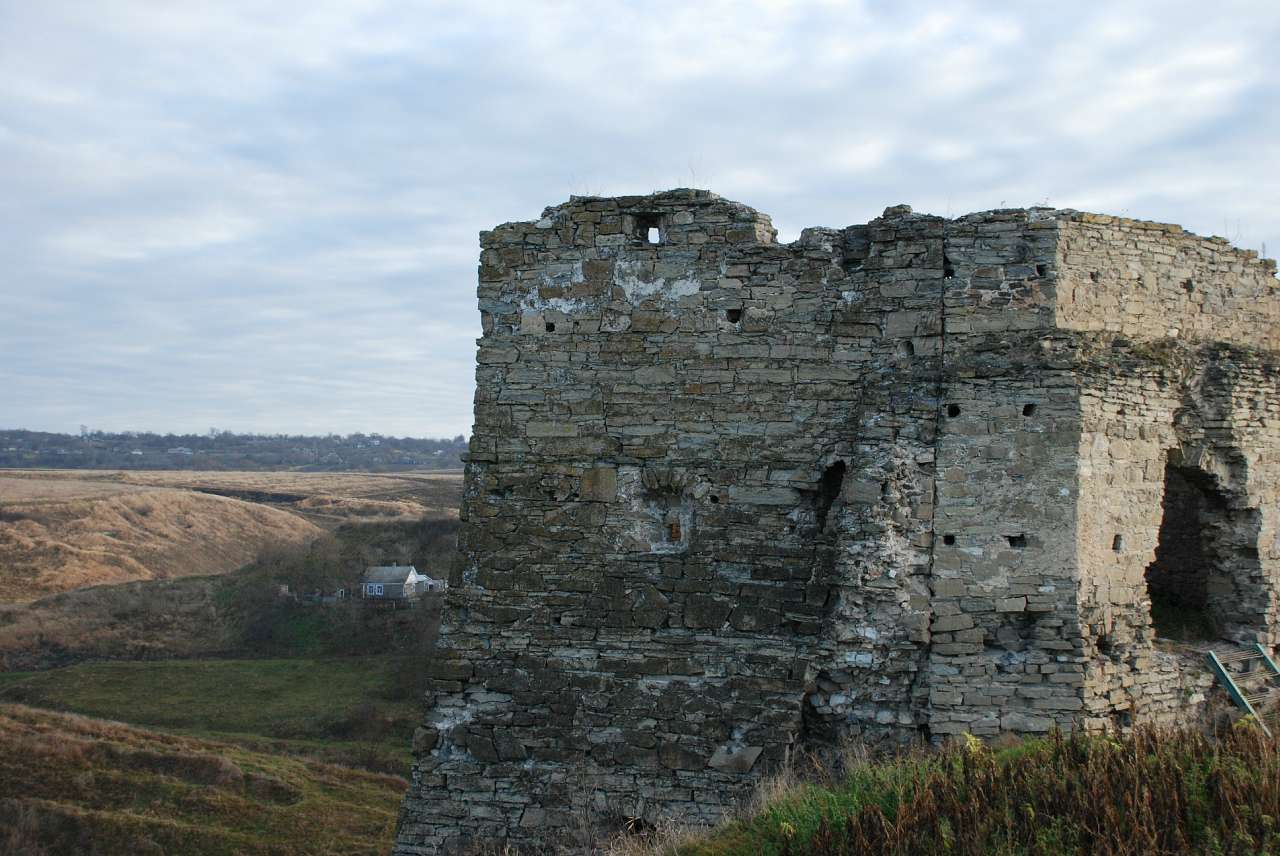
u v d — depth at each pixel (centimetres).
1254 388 1257
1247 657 1240
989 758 868
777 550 1182
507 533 1236
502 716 1188
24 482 10412
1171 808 741
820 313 1198
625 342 1237
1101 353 1125
